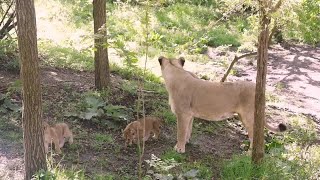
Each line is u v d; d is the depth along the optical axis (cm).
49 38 1385
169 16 1848
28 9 589
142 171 753
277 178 745
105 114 902
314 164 817
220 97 830
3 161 714
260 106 734
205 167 779
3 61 1088
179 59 890
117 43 667
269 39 780
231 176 755
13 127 821
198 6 2042
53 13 1655
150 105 996
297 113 1121
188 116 837
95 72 1017
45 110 899
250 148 846
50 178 635
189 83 836
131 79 1168
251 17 728
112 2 1869
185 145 869
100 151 797
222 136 928
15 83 942
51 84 1016
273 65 1581
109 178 695
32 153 637
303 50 1764
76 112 903
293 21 736
